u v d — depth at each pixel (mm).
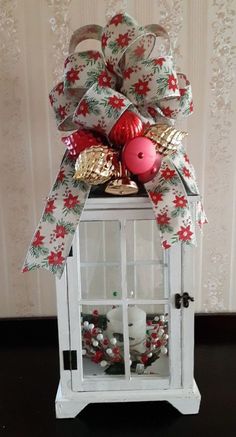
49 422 875
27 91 1023
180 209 726
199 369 1042
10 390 981
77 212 749
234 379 1002
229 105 1032
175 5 982
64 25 992
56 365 1070
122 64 767
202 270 1138
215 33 994
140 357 882
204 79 1018
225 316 1154
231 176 1074
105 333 868
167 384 872
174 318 833
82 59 753
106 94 699
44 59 1008
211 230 1108
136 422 872
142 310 854
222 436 827
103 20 992
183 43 1001
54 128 1043
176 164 778
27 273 1139
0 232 1110
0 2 977
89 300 829
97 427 859
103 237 798
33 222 1104
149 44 776
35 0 978
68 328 834
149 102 759
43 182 1077
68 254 768
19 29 992
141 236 800
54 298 1158
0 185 1080
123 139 724
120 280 820
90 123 721
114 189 751
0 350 1140
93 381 867
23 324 1161
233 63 1008
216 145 1056
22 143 1054
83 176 695
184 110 804
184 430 847
